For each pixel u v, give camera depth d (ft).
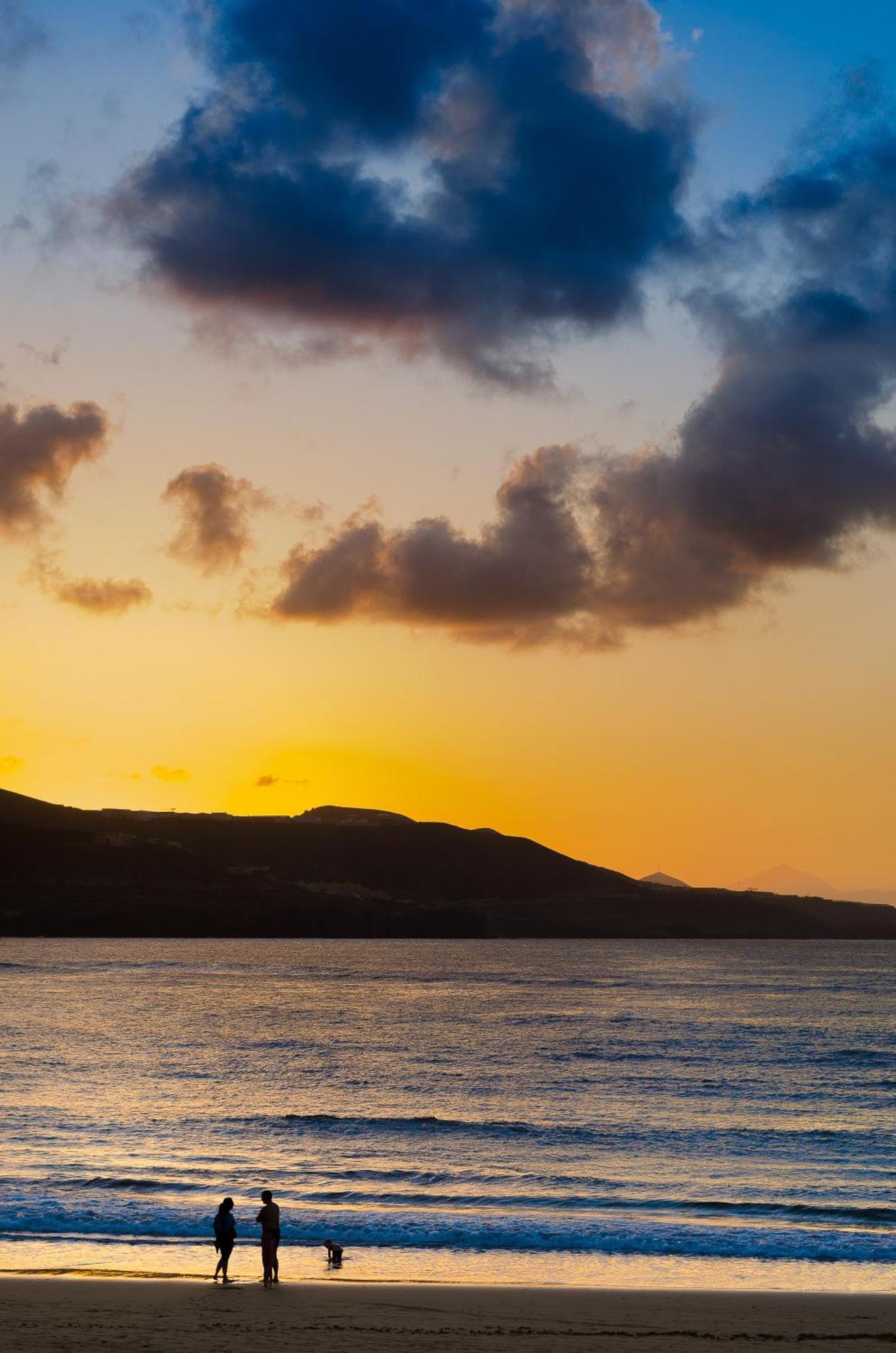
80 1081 241.96
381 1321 83.25
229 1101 218.38
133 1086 235.81
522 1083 249.75
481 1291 94.79
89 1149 165.68
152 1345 74.08
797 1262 109.70
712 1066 280.31
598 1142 179.22
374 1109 212.64
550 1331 81.61
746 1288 99.91
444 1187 143.64
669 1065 282.97
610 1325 83.82
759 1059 295.89
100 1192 134.62
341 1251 108.27
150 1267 102.83
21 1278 96.53
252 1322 81.71
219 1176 146.82
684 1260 109.70
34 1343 74.13
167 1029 370.12
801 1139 183.42
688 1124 196.95
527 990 581.94
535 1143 177.58
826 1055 302.86
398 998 524.93
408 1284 97.55
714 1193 143.54
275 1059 290.35
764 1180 153.58
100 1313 83.66
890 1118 205.77
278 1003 488.02
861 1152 173.27
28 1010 442.09
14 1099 213.66
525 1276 102.99
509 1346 77.05
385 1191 140.67
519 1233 117.08
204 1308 86.38
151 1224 118.11
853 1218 130.21
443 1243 114.62
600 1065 282.36
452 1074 263.90
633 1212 131.75
